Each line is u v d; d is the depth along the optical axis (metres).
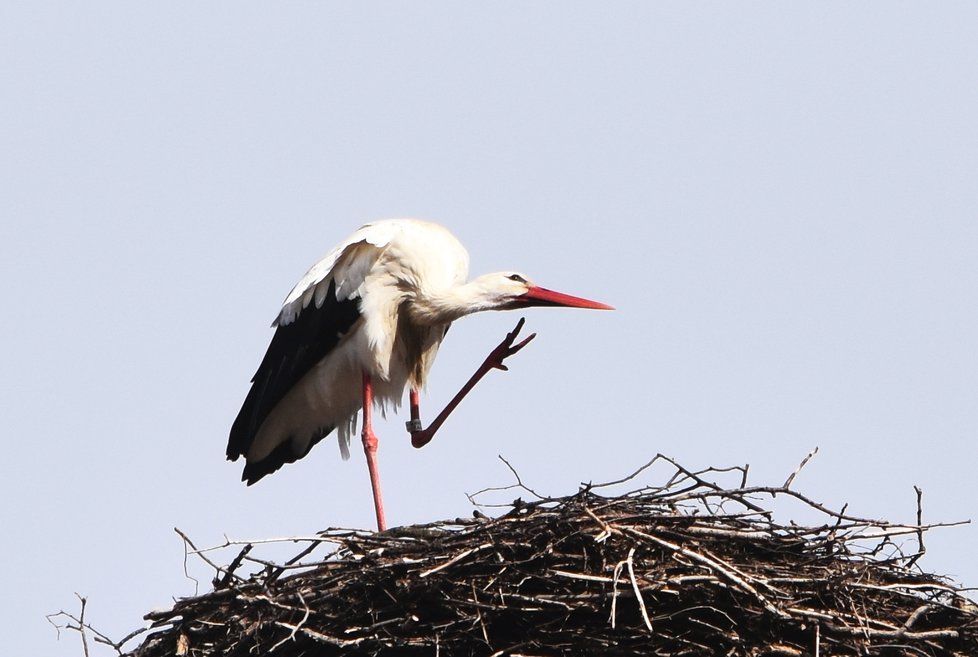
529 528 12.04
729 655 11.78
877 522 12.18
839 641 11.86
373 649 12.07
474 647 12.16
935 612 12.27
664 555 12.01
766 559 12.36
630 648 11.90
